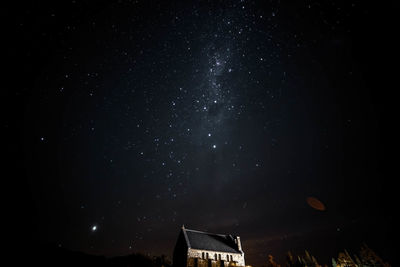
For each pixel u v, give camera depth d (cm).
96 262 2409
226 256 4259
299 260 5547
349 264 4916
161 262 3528
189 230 4472
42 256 2119
